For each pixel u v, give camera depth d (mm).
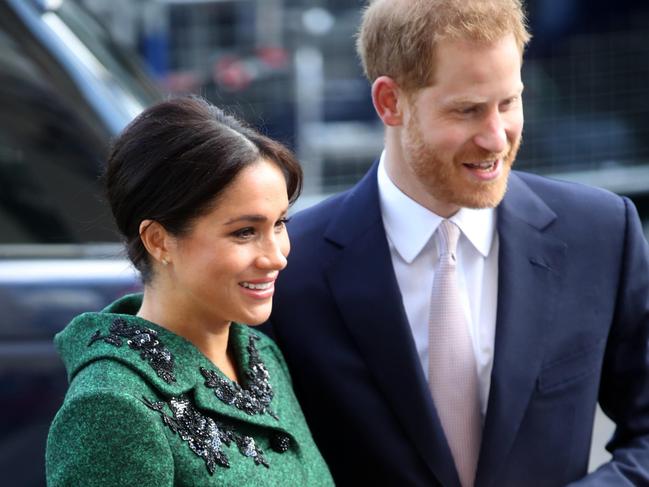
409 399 5129
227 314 4406
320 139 17422
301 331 5273
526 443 5137
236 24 18688
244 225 4324
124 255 4723
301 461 4660
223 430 4383
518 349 5113
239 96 17859
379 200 5336
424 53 4777
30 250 7445
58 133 7648
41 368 7094
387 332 5180
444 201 4957
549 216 5305
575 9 16891
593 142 16969
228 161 4266
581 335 5211
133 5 17281
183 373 4367
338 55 18578
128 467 4047
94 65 7867
